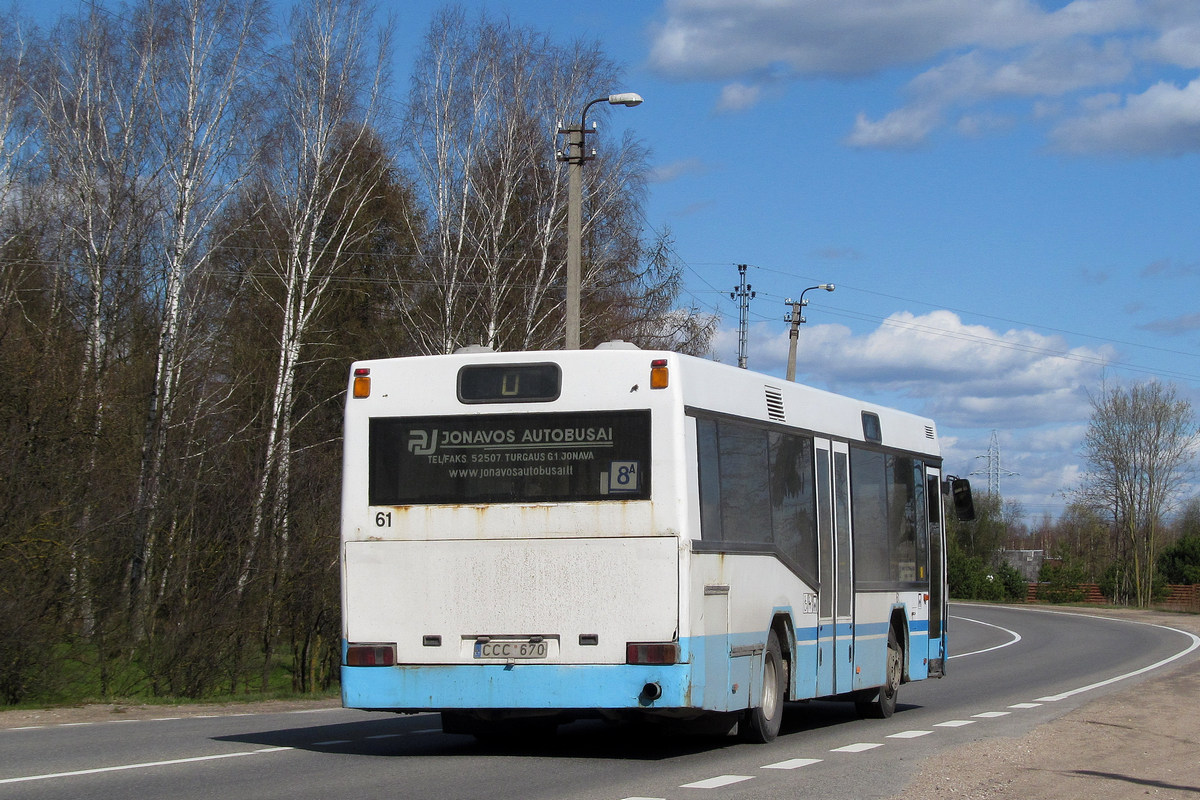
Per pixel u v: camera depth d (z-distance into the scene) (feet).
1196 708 58.34
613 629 35.76
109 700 65.87
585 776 33.83
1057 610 239.50
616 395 36.58
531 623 36.24
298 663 88.43
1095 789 32.96
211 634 76.89
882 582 53.01
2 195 109.50
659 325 133.28
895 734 46.78
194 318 113.19
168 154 106.01
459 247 117.70
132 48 108.58
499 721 42.60
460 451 37.27
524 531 36.52
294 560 85.10
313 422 125.29
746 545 40.09
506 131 120.98
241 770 34.27
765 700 42.22
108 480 77.00
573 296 79.30
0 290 98.43
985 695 68.64
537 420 36.91
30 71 111.96
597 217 123.65
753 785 32.27
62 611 68.85
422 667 36.73
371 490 37.68
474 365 37.55
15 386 72.59
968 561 296.51
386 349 127.13
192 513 82.58
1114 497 266.77
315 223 112.98
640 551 35.83
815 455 46.78
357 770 34.60
